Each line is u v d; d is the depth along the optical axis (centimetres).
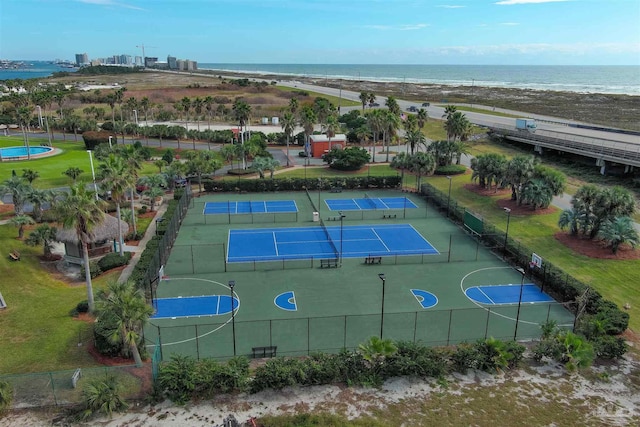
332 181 7825
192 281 4375
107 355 3070
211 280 4400
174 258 4919
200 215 6444
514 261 4844
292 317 3725
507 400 2744
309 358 2981
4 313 3666
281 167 9162
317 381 2869
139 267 4112
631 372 3022
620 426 2550
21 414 2561
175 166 7450
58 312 3697
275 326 3578
